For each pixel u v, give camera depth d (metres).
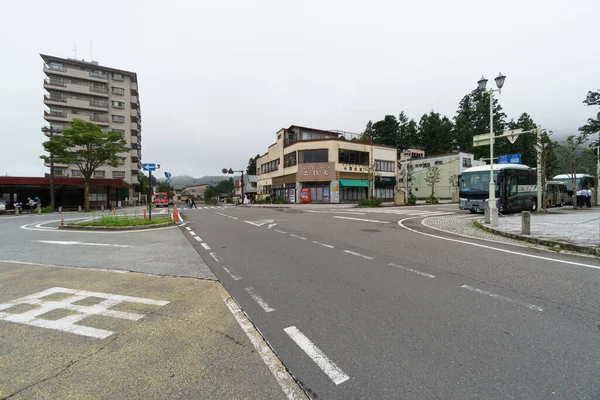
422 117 67.44
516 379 2.23
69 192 36.31
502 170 16.22
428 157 49.88
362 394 2.11
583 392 2.07
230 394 2.11
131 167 56.44
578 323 3.15
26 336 3.00
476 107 66.25
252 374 2.35
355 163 37.69
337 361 2.51
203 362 2.51
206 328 3.14
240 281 4.80
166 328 3.15
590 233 8.48
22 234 11.48
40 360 2.56
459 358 2.53
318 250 7.16
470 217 15.36
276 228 11.77
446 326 3.12
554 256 6.30
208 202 78.31
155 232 11.69
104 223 13.27
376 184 39.66
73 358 2.59
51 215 24.11
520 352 2.60
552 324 3.14
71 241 9.43
